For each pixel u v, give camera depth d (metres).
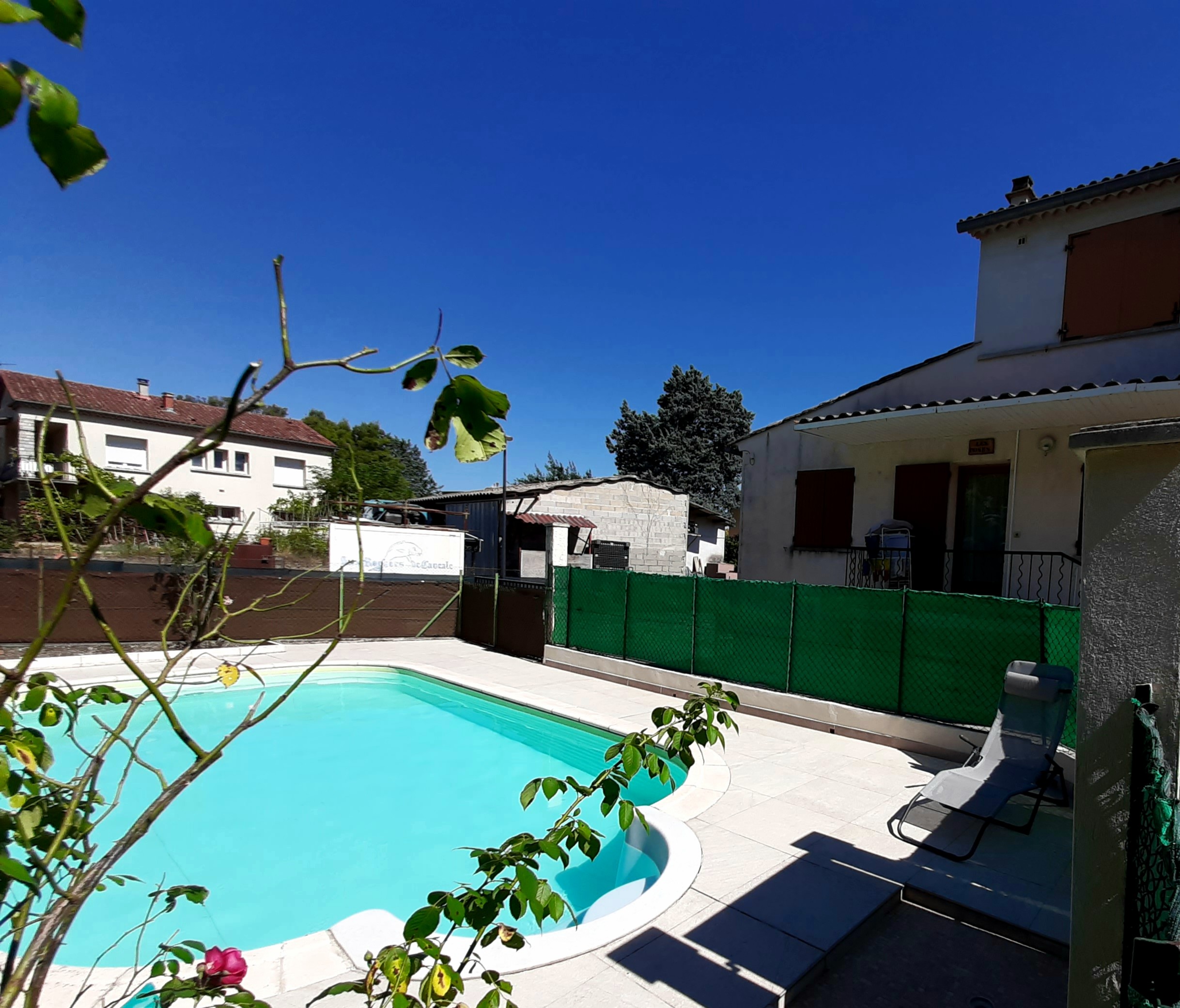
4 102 0.85
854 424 9.55
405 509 23.62
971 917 3.88
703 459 44.62
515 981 3.18
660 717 2.15
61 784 1.40
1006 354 9.90
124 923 4.85
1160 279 8.66
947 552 10.12
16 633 10.91
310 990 3.06
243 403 1.08
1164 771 1.88
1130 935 1.98
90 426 26.23
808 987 3.29
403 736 9.19
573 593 11.66
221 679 1.43
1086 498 2.27
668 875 4.20
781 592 8.32
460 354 1.33
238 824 6.49
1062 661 6.06
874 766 6.42
